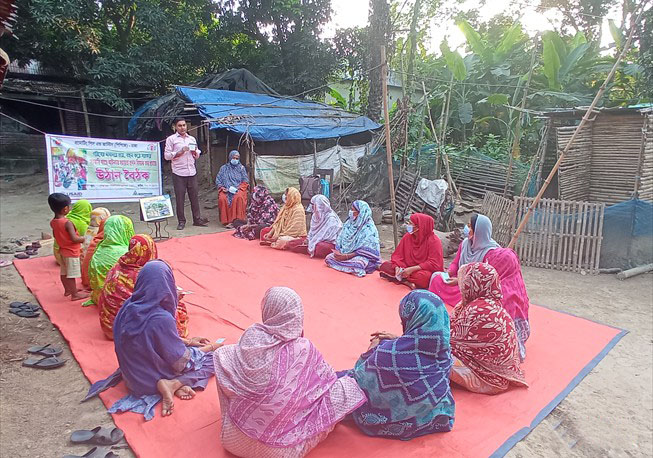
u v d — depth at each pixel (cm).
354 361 402
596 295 621
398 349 291
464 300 370
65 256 514
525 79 1348
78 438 290
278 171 1199
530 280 690
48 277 610
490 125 1531
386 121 766
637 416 344
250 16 1644
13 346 418
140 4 1452
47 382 362
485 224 500
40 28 1361
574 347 450
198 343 406
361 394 290
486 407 339
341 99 1838
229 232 938
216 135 1391
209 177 1424
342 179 1224
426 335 288
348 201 1154
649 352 449
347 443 291
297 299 276
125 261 417
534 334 479
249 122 1114
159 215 834
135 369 328
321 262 722
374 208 1091
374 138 1291
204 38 1711
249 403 261
